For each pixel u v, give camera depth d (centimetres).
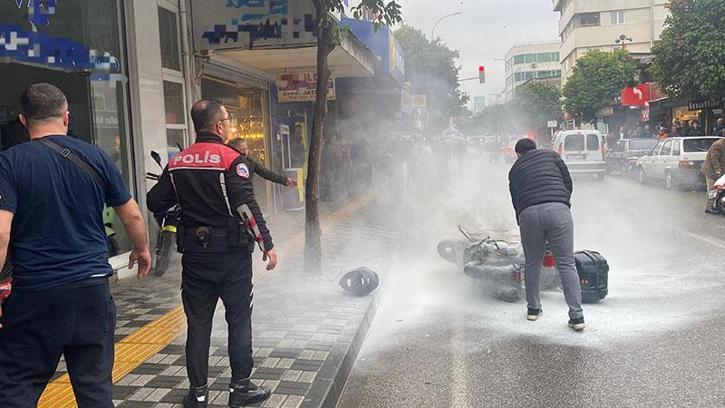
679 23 2277
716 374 477
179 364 482
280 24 947
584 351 536
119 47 805
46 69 733
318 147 746
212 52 1001
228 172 391
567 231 589
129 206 326
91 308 303
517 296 696
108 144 801
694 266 836
